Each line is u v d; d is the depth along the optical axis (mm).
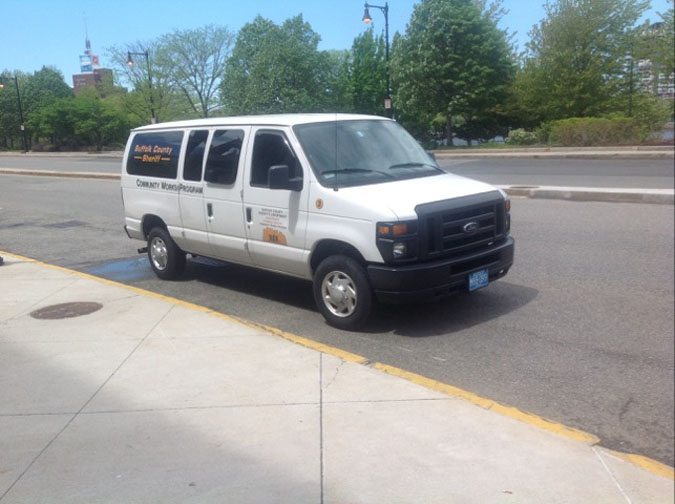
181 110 58062
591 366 5328
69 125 63750
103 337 5922
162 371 5086
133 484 3516
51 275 8594
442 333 6176
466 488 3436
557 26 33781
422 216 5699
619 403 4691
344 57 56969
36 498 3406
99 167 33156
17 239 12594
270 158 6652
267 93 48188
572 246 9531
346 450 3828
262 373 4988
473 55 35969
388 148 6844
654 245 9398
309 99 48594
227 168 7090
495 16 37594
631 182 16594
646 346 5715
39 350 5637
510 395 4832
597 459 3750
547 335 6043
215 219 7312
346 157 6461
